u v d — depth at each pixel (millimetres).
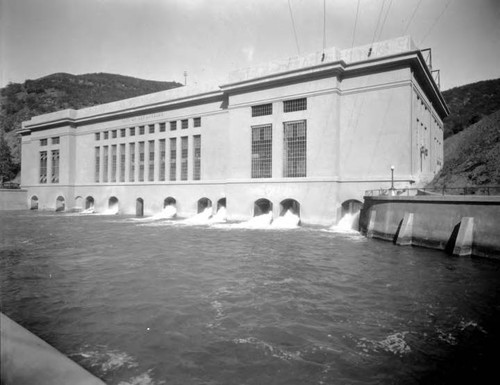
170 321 10086
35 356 3846
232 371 7348
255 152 37250
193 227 33750
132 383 6824
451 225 19797
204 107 42812
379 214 25672
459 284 13758
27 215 49125
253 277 14992
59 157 57844
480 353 8203
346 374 7270
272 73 34656
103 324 9859
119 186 51125
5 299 12062
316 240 25031
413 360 7879
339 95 32906
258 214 38000
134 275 15336
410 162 29656
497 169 27953
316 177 32781
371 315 10633
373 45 31641
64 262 18078
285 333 9289
